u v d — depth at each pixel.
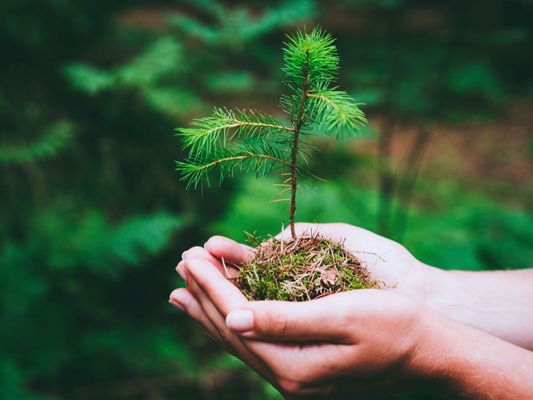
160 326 1.17
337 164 1.62
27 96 1.25
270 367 0.42
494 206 1.70
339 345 0.40
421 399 0.59
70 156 1.24
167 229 1.09
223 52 1.15
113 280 1.17
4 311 0.97
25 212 1.15
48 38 1.29
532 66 2.97
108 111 1.30
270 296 0.45
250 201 1.06
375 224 0.96
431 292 0.52
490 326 0.50
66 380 0.99
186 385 1.04
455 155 2.18
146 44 1.39
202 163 0.45
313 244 0.49
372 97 0.89
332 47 0.42
